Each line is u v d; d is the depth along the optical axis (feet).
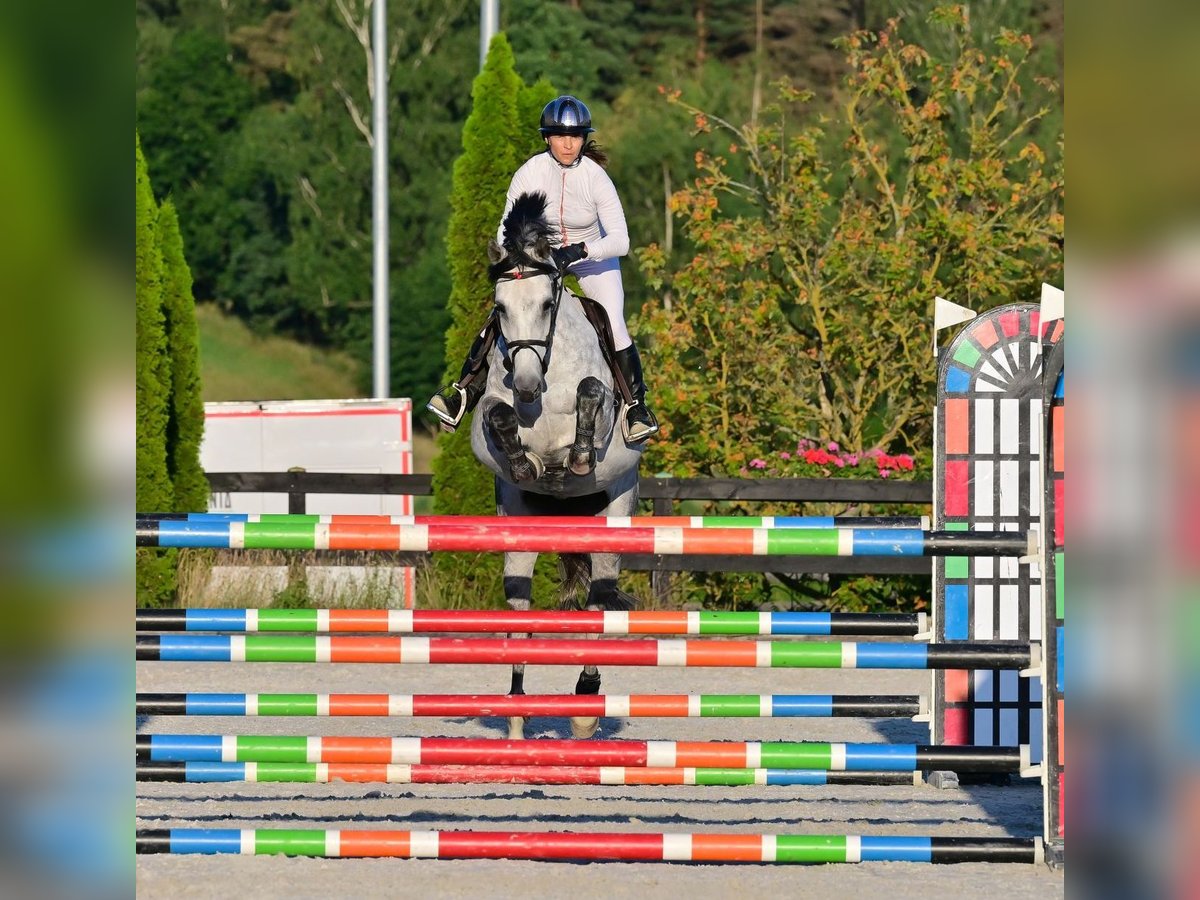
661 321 168.04
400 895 55.11
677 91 188.34
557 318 75.72
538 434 75.25
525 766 64.59
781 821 68.44
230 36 510.17
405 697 61.11
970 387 77.20
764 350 168.86
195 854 61.05
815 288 172.24
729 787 77.82
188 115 479.00
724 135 411.13
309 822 66.69
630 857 57.93
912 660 60.59
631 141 413.39
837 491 142.92
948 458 77.25
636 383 79.51
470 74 476.95
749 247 172.76
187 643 59.62
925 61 186.39
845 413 171.32
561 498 82.07
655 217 405.39
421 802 71.87
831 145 335.26
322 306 463.01
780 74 468.75
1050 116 322.75
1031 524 77.00
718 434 166.30
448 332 133.39
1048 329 76.89
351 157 464.65
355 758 59.98
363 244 463.83
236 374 456.86
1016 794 76.79
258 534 59.98
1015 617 77.30
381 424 170.81
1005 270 173.88
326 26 476.13
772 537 60.44
